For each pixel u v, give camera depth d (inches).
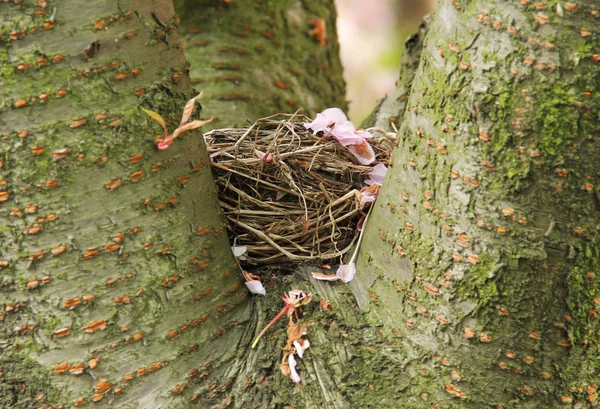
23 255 50.6
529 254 50.1
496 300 50.5
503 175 49.9
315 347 52.1
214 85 63.5
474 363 51.0
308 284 53.3
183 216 51.8
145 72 50.9
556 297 50.4
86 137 50.4
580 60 49.1
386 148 57.4
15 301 50.8
